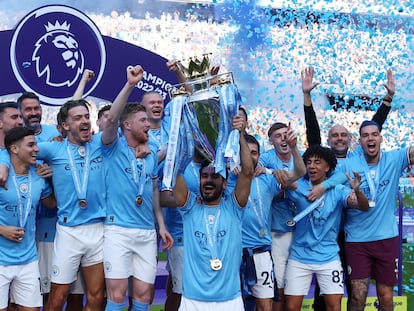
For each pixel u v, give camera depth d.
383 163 4.96
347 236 4.95
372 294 6.23
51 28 6.15
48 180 4.43
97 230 4.46
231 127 3.88
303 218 4.76
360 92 7.11
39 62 6.12
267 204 4.71
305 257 4.74
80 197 4.36
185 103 3.93
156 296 6.04
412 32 7.22
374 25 7.14
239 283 4.07
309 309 5.78
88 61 6.26
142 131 4.50
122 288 4.38
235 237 4.04
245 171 3.98
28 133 4.20
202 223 4.02
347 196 4.71
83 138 4.38
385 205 4.91
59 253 4.36
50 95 6.15
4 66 6.02
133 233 4.44
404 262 7.29
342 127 5.29
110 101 6.33
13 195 4.17
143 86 6.41
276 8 6.90
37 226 4.68
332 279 4.69
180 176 4.03
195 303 3.95
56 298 4.37
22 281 4.21
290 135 4.48
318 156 4.74
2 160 4.21
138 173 4.48
